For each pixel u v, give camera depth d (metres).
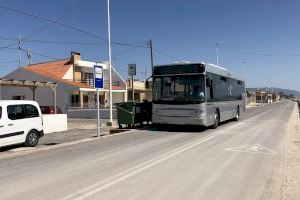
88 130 25.03
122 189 7.51
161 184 7.93
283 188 7.73
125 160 10.80
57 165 10.11
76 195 7.07
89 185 7.83
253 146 13.70
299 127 21.91
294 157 11.42
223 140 15.49
